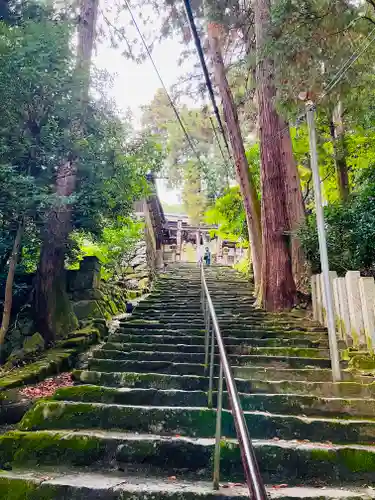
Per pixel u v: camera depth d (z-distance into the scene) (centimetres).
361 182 841
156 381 392
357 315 464
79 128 540
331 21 603
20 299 632
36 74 454
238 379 389
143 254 1195
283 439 299
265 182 795
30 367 464
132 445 273
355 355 433
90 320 676
